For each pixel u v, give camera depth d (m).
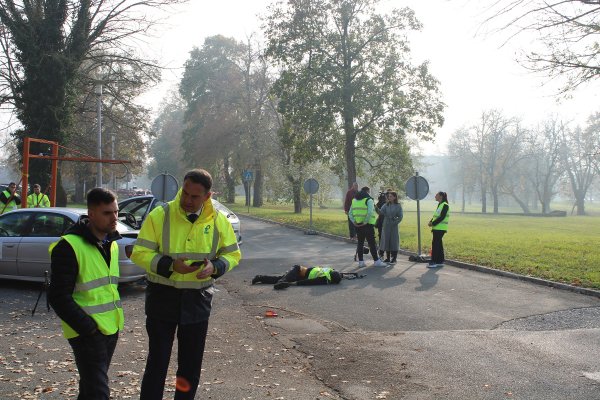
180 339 4.07
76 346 3.75
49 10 26.39
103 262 3.89
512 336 7.63
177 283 3.98
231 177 61.75
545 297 10.54
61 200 30.11
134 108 31.88
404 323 8.52
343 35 34.81
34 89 26.19
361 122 34.94
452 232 28.42
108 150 39.03
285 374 6.00
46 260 10.64
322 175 50.88
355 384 5.69
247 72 53.50
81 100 31.75
